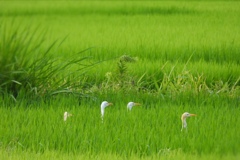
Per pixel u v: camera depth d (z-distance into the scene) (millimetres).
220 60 51188
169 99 37438
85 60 51156
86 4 98500
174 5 86938
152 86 43625
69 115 31688
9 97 36812
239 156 25484
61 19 82750
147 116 32406
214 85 44469
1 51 38406
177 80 41938
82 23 76500
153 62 48281
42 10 95250
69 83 38875
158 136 28500
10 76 37688
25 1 114562
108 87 41094
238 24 66812
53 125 30859
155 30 64500
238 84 44688
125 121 31531
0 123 31797
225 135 28641
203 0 96000
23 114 33438
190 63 48438
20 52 38781
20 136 29516
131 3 93938
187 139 27969
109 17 80125
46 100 36625
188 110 34000
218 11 78250
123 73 41938
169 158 25438
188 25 67250
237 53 51906
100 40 59781
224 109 34125
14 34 38812
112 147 27391
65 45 59438
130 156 26312
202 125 30438
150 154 26844
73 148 27547
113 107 35375
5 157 26188
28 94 37438
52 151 27109
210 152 26516
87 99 37312
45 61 38719
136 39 58406
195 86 40969
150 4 90312
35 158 25984
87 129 29797
